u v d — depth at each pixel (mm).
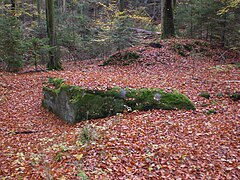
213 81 10688
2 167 5164
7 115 8938
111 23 17750
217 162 5094
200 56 15984
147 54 16094
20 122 8336
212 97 9039
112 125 6867
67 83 8766
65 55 21781
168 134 6285
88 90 8023
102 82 9094
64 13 22031
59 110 8680
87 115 7414
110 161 4961
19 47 14383
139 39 19547
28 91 11625
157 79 11492
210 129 6547
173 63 15070
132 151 5379
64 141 6270
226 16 16734
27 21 28578
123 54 16562
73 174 4512
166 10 18938
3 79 12844
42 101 9867
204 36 20188
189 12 18688
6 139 6910
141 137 6070
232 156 5293
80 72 13984
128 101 8055
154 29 25703
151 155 5234
